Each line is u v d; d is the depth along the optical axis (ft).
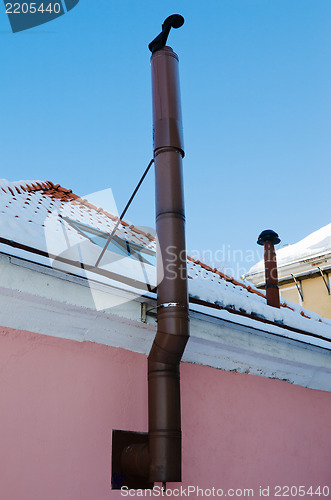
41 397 13.34
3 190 19.02
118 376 15.33
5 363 12.93
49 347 13.97
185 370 17.62
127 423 15.11
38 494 12.55
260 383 20.38
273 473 19.27
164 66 16.89
